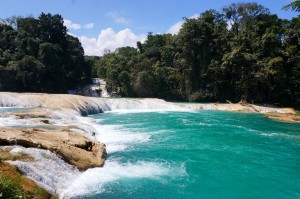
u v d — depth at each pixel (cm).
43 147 1504
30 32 7669
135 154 1942
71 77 7662
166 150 2069
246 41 5994
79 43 8731
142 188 1397
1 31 7531
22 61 6431
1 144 1439
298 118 3822
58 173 1368
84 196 1270
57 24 7825
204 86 6328
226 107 5000
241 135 2697
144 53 8000
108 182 1441
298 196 1388
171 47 7412
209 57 6250
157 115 3931
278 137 2641
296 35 5762
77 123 2531
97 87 8088
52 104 3541
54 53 7100
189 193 1377
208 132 2789
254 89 5606
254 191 1434
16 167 1211
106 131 2667
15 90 6475
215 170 1692
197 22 6209
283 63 5641
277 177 1614
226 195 1380
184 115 4016
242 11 7012
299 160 1927
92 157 1664
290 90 5425
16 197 885
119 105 4566
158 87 6931
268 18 6531
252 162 1862
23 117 2553
